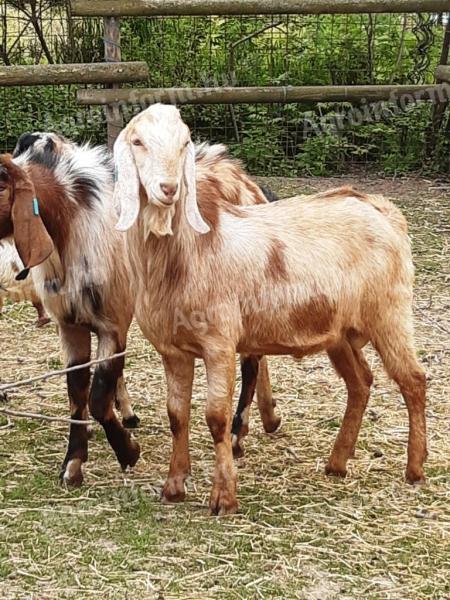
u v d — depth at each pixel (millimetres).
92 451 3604
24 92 7465
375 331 3342
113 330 3363
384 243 3322
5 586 2854
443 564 2963
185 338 3127
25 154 3318
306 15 7664
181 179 2980
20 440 3666
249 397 3607
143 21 7750
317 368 4238
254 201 3631
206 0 6688
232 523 3137
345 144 7375
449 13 7293
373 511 3221
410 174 7336
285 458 3559
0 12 7895
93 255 3303
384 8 6828
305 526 3131
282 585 2863
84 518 3160
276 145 7457
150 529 3100
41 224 3143
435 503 3266
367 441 3650
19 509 3209
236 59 7824
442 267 5340
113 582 2867
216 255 3107
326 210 3309
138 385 4102
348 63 7820
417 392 3354
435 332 4570
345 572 2922
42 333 4633
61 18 7945
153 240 3059
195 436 3674
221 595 2822
